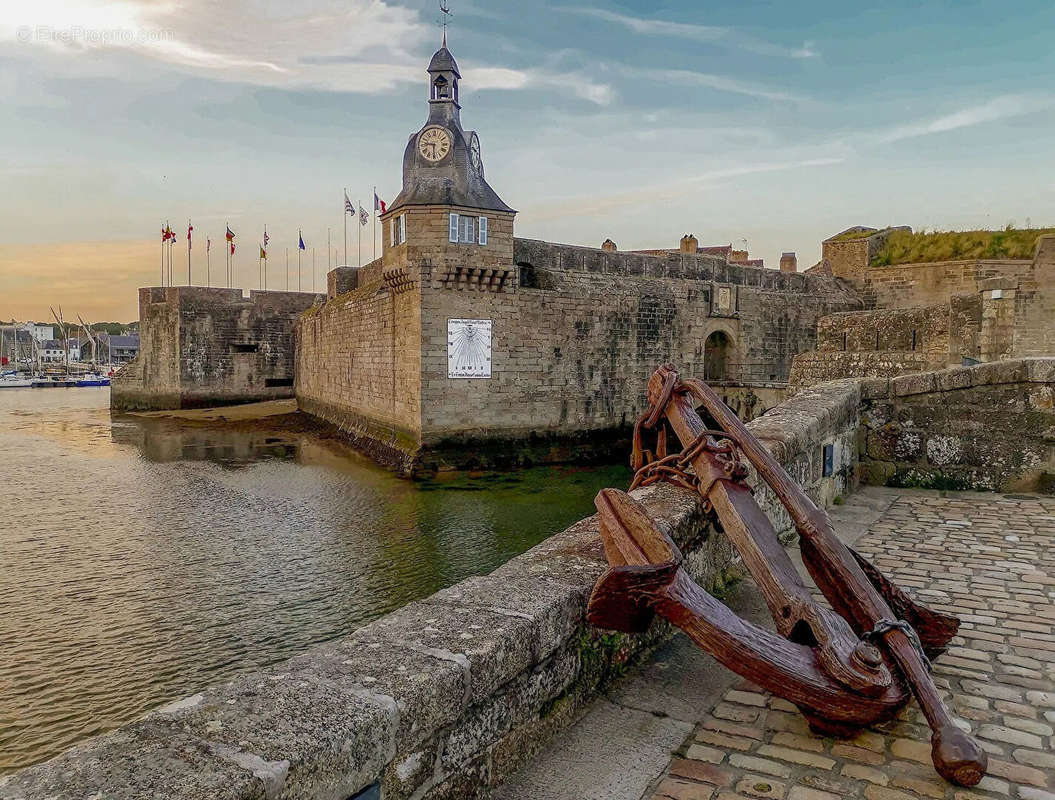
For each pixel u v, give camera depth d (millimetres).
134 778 1977
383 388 34094
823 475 8547
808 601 3545
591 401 34312
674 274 40531
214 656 12812
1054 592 5738
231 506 24234
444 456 29906
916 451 9844
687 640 4773
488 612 3402
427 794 2725
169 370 54812
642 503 5105
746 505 4289
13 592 15953
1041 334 22375
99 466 32031
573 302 33500
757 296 42469
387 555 18812
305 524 21859
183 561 18281
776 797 3104
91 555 18734
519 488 27078
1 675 12016
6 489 27062
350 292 43062
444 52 33750
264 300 56875
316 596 15875
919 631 4039
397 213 30484
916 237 47438
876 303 46656
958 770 3018
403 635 3145
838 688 3209
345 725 2342
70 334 176625
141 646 13203
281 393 57938
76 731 10344
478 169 35344
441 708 2740
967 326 23328
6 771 9352
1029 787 3160
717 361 43312
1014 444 9336
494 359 31141
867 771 3303
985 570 6309
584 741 3561
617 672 4223
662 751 3475
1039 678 4254
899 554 6816
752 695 4035
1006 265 41812
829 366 24734
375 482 28125
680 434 5117
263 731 2266
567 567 4055
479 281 30375
